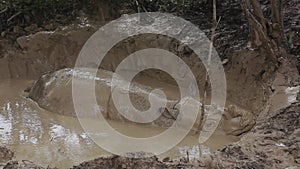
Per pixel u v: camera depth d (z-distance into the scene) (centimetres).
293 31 693
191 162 446
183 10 780
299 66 627
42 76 696
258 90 617
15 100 689
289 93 559
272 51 613
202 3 785
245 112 569
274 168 429
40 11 809
